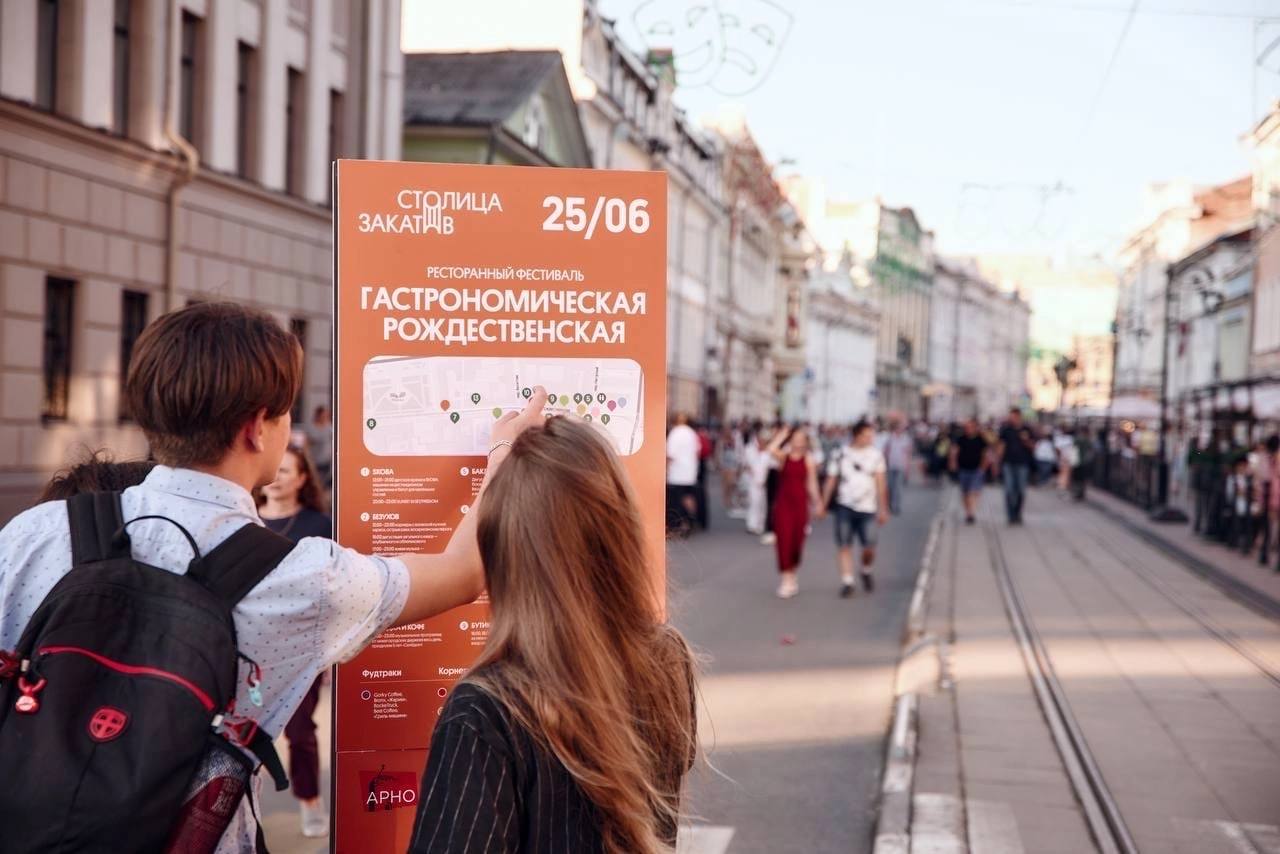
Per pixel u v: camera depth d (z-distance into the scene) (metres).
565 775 1.77
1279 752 6.84
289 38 21.61
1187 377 53.84
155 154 17.30
